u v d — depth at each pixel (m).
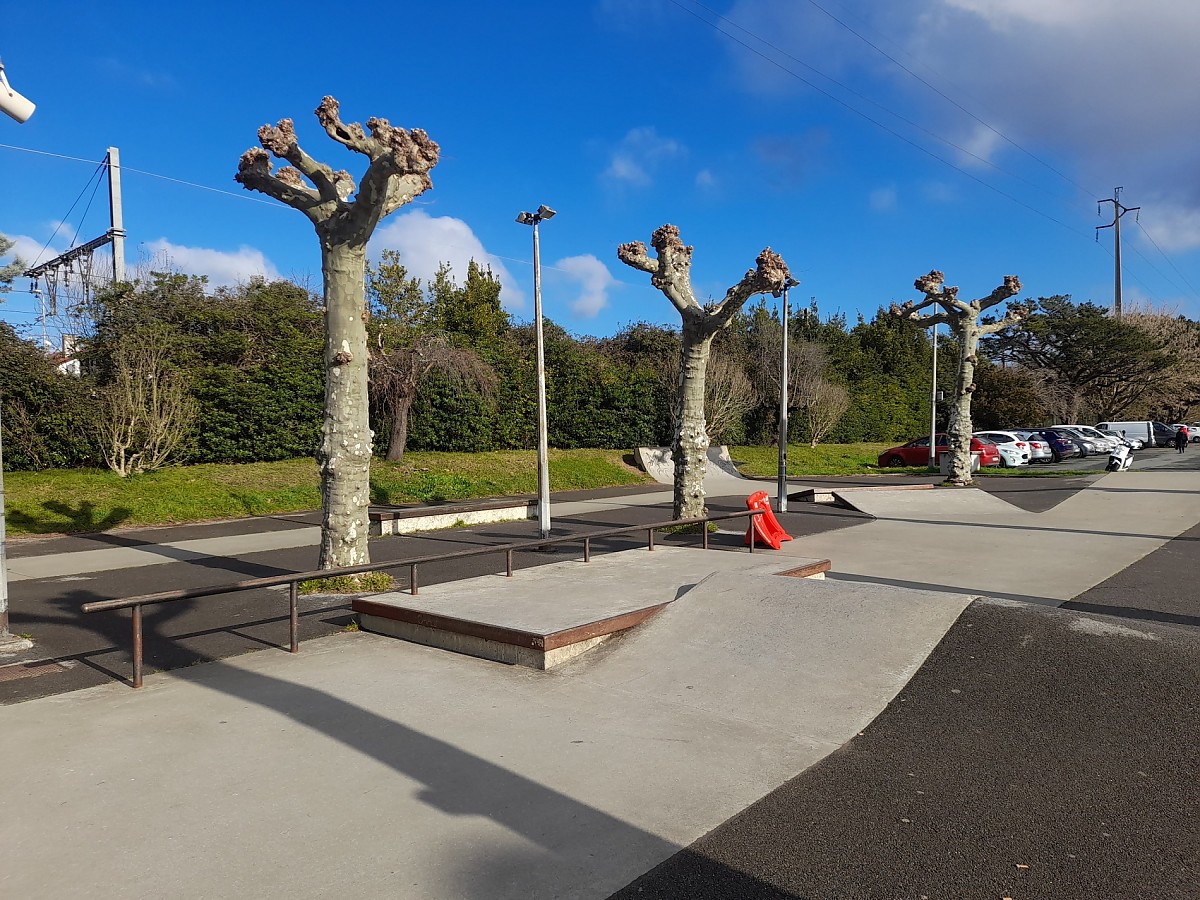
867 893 2.93
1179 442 35.69
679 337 35.28
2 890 2.97
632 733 4.55
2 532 6.61
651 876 3.06
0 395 15.77
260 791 3.82
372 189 7.74
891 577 9.66
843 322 47.47
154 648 6.57
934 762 4.09
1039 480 22.66
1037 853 3.20
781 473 16.75
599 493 22.59
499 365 26.08
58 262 27.22
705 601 6.70
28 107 6.26
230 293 21.94
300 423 20.62
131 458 17.17
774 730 4.58
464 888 2.98
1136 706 4.52
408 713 4.89
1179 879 3.00
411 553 11.79
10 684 5.62
